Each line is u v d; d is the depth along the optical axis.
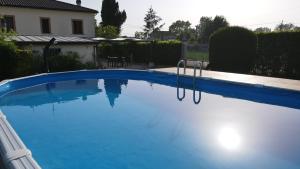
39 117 8.07
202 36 64.75
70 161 5.09
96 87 12.96
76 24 26.39
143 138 6.23
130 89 12.42
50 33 24.62
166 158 5.17
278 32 14.88
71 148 5.71
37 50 17.52
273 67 15.41
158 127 7.00
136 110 8.71
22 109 9.02
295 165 4.86
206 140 6.05
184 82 13.26
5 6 21.62
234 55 16.36
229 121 7.38
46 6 24.08
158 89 12.28
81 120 7.73
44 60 15.75
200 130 6.70
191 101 9.77
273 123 7.16
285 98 9.36
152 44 23.70
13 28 22.42
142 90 12.14
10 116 8.19
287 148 5.57
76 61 18.03
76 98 10.63
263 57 15.91
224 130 6.68
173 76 13.93
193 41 58.62
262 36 15.77
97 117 8.00
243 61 16.09
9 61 14.70
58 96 10.98
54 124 7.38
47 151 5.56
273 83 10.84
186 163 4.97
